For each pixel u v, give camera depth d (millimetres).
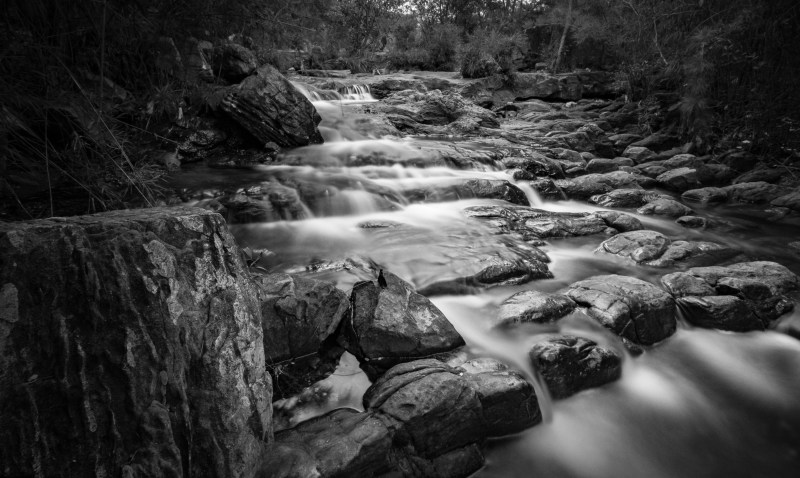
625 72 13875
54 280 1618
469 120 11266
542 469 2533
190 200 5062
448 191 6445
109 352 1660
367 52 19203
